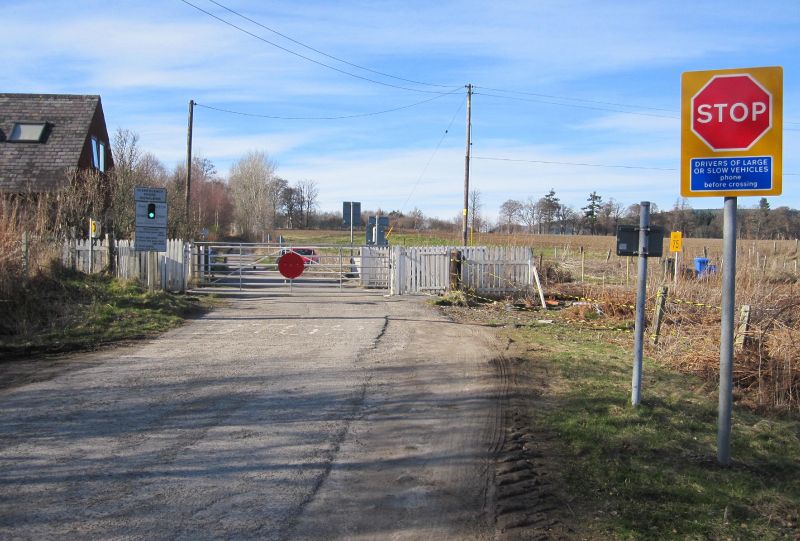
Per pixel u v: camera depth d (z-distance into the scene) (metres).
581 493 5.13
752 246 24.38
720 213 61.69
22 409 7.23
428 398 7.97
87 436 6.28
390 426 6.79
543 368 9.88
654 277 18.00
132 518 4.46
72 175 24.38
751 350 9.80
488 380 8.97
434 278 20.84
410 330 13.73
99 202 25.11
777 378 8.87
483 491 5.11
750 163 5.71
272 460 5.70
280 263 19.88
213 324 14.16
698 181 5.87
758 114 5.70
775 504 5.12
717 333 10.94
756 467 5.97
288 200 97.88
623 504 4.95
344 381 8.83
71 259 17.70
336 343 11.94
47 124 28.28
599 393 8.24
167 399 7.73
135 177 28.97
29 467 5.42
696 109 5.86
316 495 4.95
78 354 10.60
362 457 5.83
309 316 15.62
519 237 42.62
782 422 7.83
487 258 20.83
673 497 5.12
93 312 13.50
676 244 21.98
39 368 9.47
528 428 6.78
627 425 6.91
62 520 4.39
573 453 6.05
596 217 74.62
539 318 16.48
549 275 24.61
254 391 8.19
